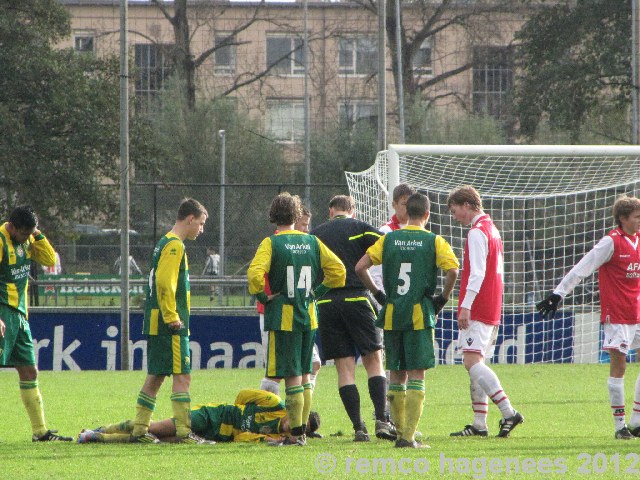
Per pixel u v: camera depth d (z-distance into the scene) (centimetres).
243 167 13112
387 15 14600
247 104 14475
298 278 2595
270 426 2781
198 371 5662
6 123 9706
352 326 2873
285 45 15050
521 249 6725
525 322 5575
